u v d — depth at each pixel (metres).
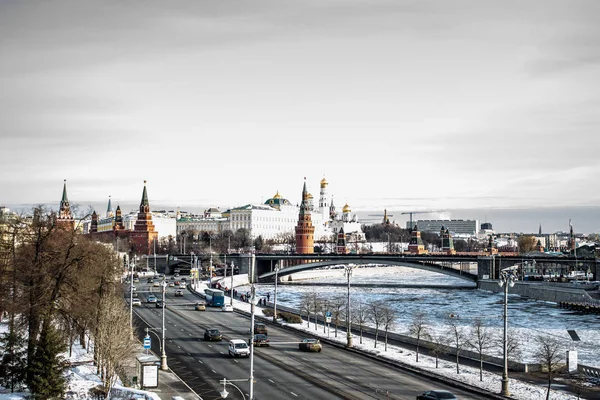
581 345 152.00
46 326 90.19
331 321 175.25
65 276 105.88
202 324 167.38
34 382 86.94
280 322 173.25
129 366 108.81
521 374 110.94
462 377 106.44
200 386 99.31
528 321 199.75
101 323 104.06
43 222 108.75
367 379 105.69
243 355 122.62
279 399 92.38
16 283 104.56
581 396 95.50
